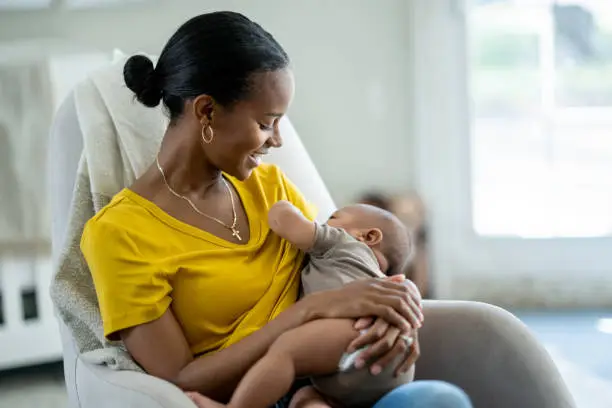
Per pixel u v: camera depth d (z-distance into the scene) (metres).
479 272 3.29
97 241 1.31
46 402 2.51
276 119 1.37
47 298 2.65
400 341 1.28
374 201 3.13
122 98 1.58
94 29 3.06
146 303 1.29
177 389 1.22
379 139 3.20
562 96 3.24
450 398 1.17
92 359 1.35
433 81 3.18
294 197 1.58
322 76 3.16
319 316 1.30
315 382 1.32
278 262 1.45
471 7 3.19
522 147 3.27
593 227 3.28
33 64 2.52
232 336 1.37
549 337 2.93
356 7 3.13
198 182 1.42
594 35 3.21
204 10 3.09
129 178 1.54
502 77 3.24
